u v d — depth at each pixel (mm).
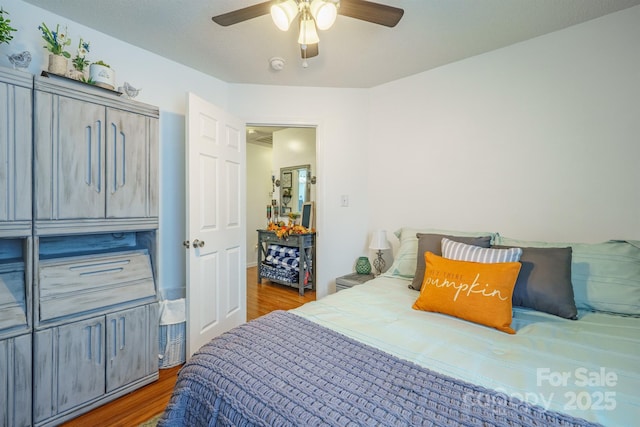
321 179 2920
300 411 733
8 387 1308
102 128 1617
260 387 834
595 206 1876
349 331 1216
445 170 2475
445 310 1385
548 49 2006
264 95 2832
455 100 2410
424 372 898
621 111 1790
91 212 1576
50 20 1764
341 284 2619
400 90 2727
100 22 1859
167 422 926
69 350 1486
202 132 2166
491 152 2252
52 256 1609
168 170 2369
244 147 2738
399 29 1925
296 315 1380
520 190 2137
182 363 2059
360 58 2322
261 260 4289
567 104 1955
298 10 1506
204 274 2184
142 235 1969
